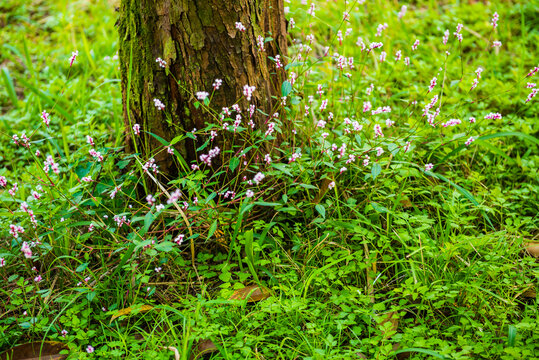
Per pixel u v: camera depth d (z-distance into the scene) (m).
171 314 2.69
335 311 2.71
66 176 3.52
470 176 3.42
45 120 3.11
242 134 3.04
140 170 3.15
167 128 3.15
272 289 2.68
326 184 3.06
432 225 3.17
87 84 5.19
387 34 5.44
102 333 2.63
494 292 2.76
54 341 2.53
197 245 3.09
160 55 3.03
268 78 3.20
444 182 3.48
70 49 5.70
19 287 2.95
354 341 2.40
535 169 3.71
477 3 6.27
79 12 6.71
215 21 2.93
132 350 2.42
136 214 3.07
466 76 4.81
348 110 3.71
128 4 3.05
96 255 2.95
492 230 3.28
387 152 3.30
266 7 3.15
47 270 2.88
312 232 3.06
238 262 3.02
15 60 5.60
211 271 2.94
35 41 6.14
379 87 4.18
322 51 4.89
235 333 2.57
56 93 4.89
